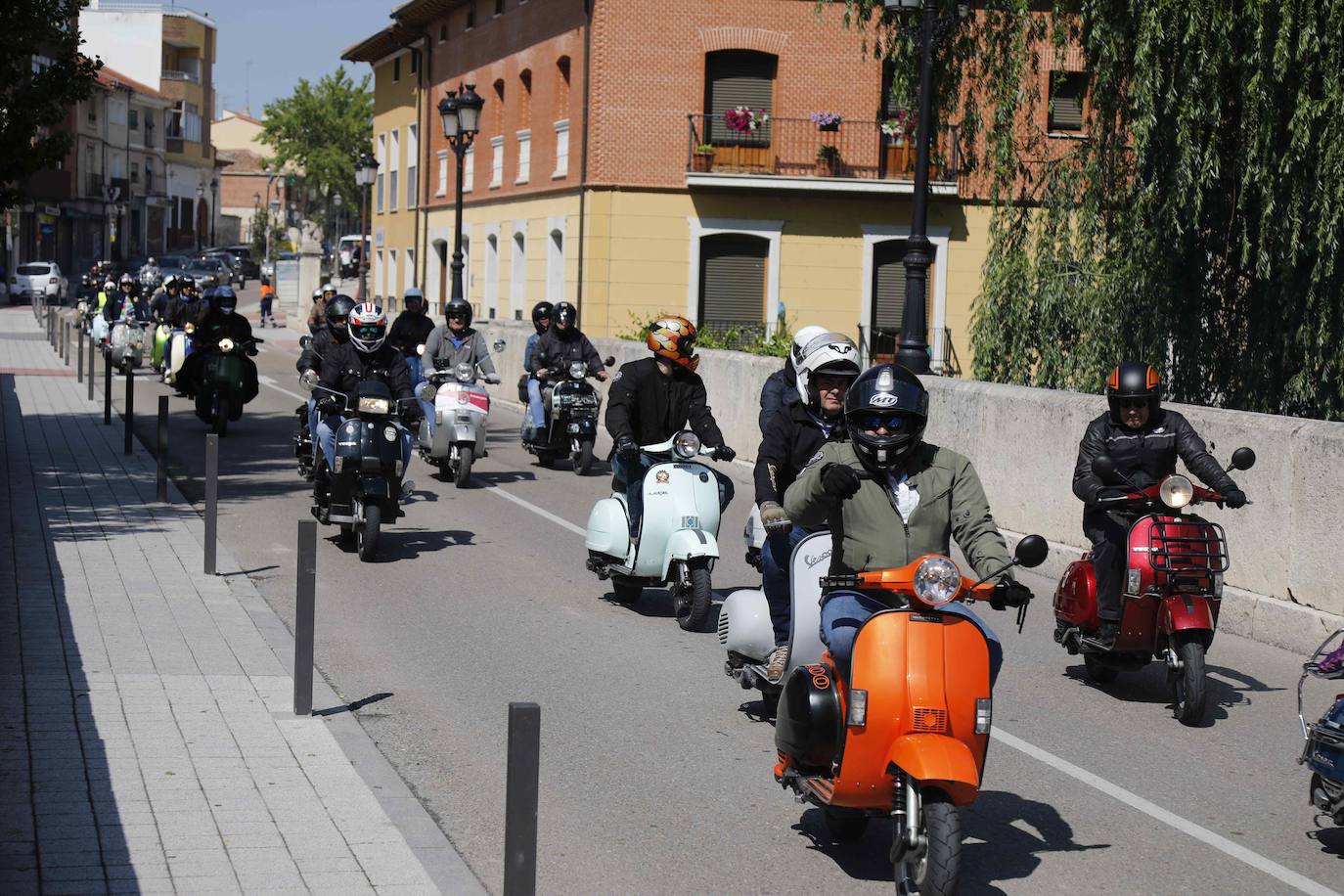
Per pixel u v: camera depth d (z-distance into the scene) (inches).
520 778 172.4
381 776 269.9
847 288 1449.3
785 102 1424.7
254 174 5684.1
